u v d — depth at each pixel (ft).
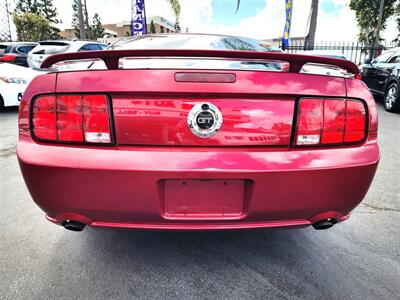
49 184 4.31
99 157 4.20
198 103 4.23
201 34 8.24
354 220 7.39
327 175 4.41
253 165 4.24
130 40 8.05
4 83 18.35
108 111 4.24
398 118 20.39
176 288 5.06
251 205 4.36
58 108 4.31
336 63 4.67
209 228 4.47
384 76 23.54
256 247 6.23
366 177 4.63
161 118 4.24
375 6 53.47
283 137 4.42
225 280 5.26
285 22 41.57
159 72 4.20
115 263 5.67
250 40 8.35
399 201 8.38
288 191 4.35
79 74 4.32
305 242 6.44
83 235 6.58
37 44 28.45
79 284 5.12
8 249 6.04
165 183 4.32
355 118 4.60
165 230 4.51
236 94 4.25
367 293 5.01
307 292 5.01
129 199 4.24
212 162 4.20
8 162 10.94
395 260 5.87
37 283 5.13
